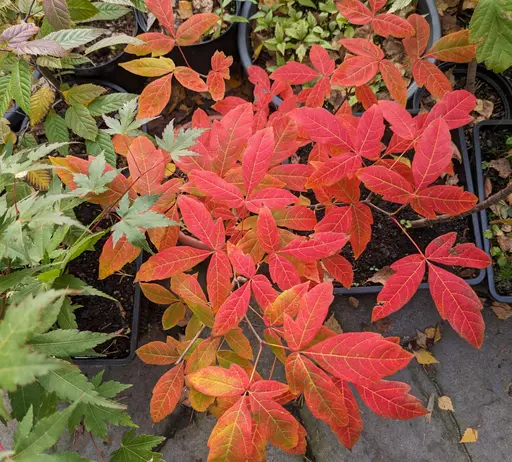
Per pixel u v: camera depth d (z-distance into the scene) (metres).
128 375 0.62
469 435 0.58
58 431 0.21
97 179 0.31
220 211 0.37
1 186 0.31
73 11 0.45
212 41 0.66
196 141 0.36
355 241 0.39
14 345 0.18
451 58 0.39
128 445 0.35
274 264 0.32
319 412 0.29
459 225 0.59
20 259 0.31
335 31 0.67
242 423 0.27
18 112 0.62
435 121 0.31
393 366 0.27
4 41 0.36
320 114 0.33
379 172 0.33
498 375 0.60
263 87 0.49
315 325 0.28
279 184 0.36
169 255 0.33
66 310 0.34
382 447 0.58
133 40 0.41
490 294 0.57
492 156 0.61
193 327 0.40
